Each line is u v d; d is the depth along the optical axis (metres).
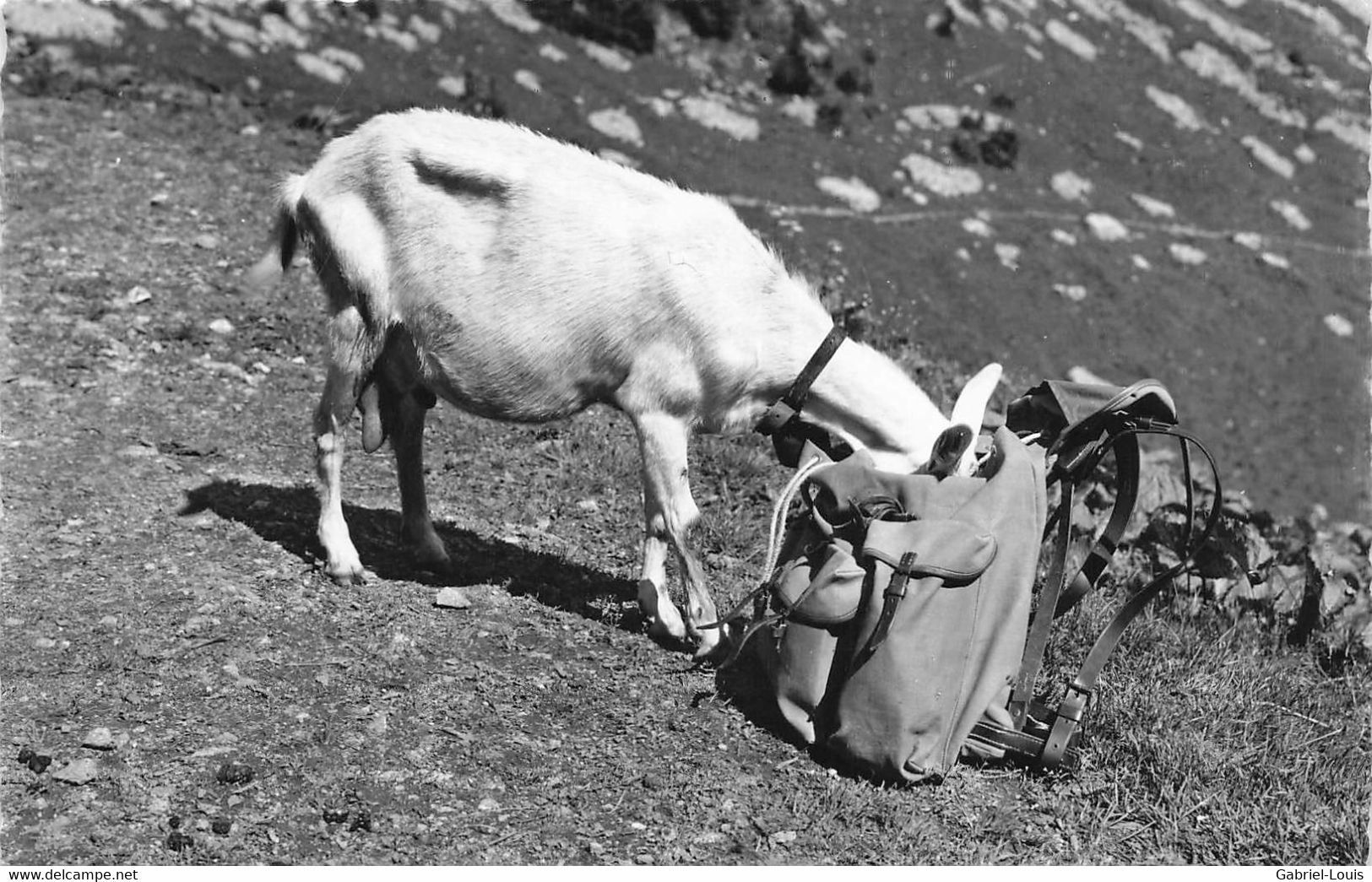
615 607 4.81
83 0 12.47
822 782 3.85
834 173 13.99
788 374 4.29
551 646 4.49
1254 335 13.98
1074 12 19.84
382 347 4.67
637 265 4.29
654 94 14.34
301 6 13.59
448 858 3.35
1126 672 4.62
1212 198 16.69
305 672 4.11
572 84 13.79
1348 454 12.46
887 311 10.58
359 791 3.58
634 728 4.04
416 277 4.52
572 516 5.77
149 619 4.30
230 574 4.68
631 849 3.47
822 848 3.55
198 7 12.98
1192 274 14.95
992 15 18.66
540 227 4.35
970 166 15.21
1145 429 3.91
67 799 3.39
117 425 6.01
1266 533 6.21
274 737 3.76
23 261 7.73
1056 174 15.96
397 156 4.52
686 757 3.92
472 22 14.40
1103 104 17.86
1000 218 14.42
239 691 3.96
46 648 4.07
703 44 15.63
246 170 9.97
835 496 3.91
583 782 3.74
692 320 4.25
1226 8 21.36
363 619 4.48
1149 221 15.70
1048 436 4.37
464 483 5.98
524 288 4.37
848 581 3.82
